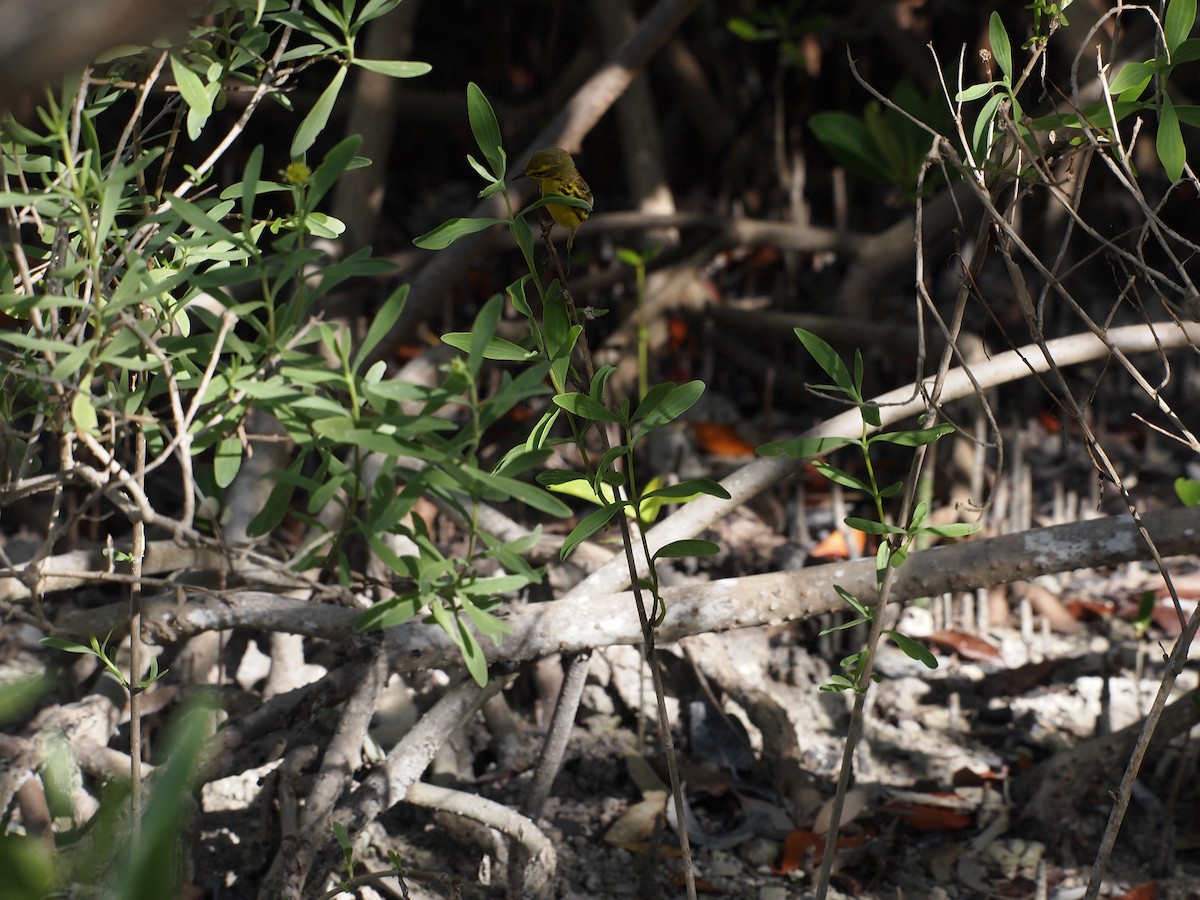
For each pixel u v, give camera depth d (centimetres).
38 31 426
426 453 595
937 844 691
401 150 1450
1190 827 694
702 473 917
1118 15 616
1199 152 1179
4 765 650
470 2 1515
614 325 1148
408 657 658
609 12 1216
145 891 461
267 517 607
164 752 674
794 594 666
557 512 596
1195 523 664
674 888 681
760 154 1409
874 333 1050
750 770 707
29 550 764
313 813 643
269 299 598
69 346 597
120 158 611
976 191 615
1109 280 1197
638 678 717
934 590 667
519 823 664
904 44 1368
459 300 1179
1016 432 864
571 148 938
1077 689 741
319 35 606
